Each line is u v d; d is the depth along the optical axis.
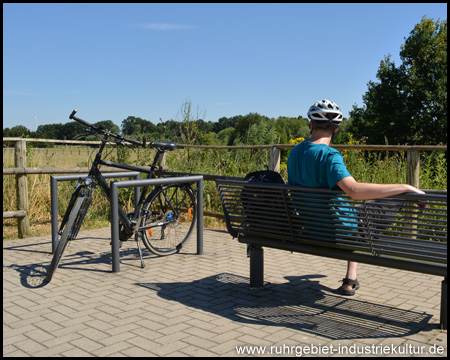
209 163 9.27
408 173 5.97
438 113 32.31
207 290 4.29
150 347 3.04
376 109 34.41
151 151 9.33
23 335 3.27
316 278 4.68
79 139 8.39
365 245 3.37
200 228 5.70
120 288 4.37
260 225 3.99
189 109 10.38
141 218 5.24
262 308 3.79
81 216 4.82
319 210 3.51
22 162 7.01
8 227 7.73
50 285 4.49
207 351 2.97
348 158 8.17
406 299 4.01
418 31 33.59
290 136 12.09
